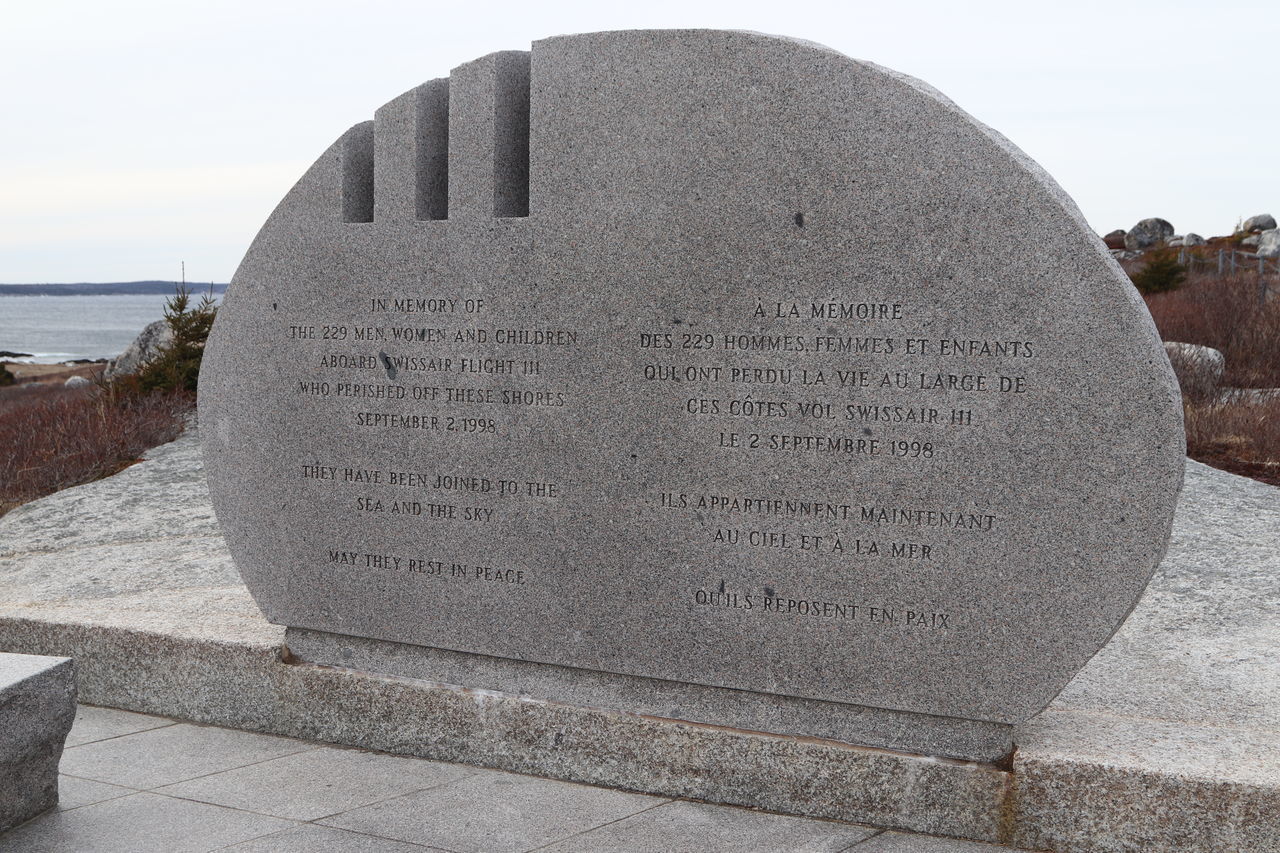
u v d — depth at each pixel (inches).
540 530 197.0
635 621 191.2
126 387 616.1
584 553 193.8
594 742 192.9
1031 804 164.4
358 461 211.9
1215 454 464.4
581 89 186.5
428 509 206.2
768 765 180.5
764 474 179.6
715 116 177.8
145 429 534.0
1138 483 158.4
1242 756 164.1
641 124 182.7
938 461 168.7
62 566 337.7
